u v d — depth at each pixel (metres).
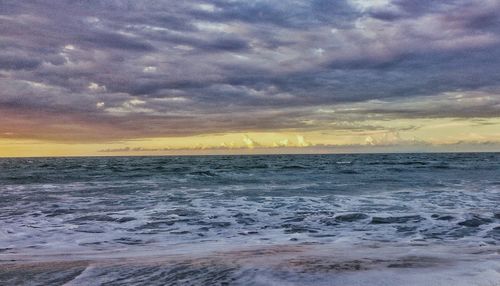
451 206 13.43
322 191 18.81
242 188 20.53
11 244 8.47
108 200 15.59
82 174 32.75
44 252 7.61
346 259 6.05
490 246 7.81
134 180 26.31
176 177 29.05
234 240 8.89
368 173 32.50
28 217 11.70
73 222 10.98
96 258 6.73
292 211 12.71
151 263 5.95
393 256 6.33
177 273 5.29
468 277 4.88
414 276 4.95
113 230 9.99
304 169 39.50
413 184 22.02
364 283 4.68
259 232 9.80
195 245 8.32
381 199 15.52
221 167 45.34
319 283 4.71
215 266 5.64
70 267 5.75
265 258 6.26
